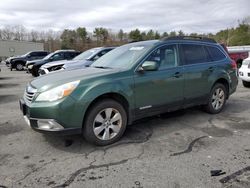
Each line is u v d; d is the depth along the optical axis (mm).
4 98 8398
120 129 4348
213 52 5891
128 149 4059
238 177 3191
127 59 4766
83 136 4121
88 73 4293
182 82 5062
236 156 3768
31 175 3303
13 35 81562
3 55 51188
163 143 4285
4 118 5828
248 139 4426
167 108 4961
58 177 3254
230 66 6164
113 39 72438
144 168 3449
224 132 4781
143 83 4480
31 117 3896
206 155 3811
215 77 5734
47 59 15516
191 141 4359
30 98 4012
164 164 3549
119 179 3188
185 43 5312
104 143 4191
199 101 5559
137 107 4484
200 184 3049
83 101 3869
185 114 5934
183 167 3457
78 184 3096
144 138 4504
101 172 3363
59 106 3738
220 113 6059
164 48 4922
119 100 4367
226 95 6215
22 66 22828
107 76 4160
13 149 4094
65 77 4125
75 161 3678
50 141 4395
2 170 3432
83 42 70375
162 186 3023
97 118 4102
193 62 5344
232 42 59812
